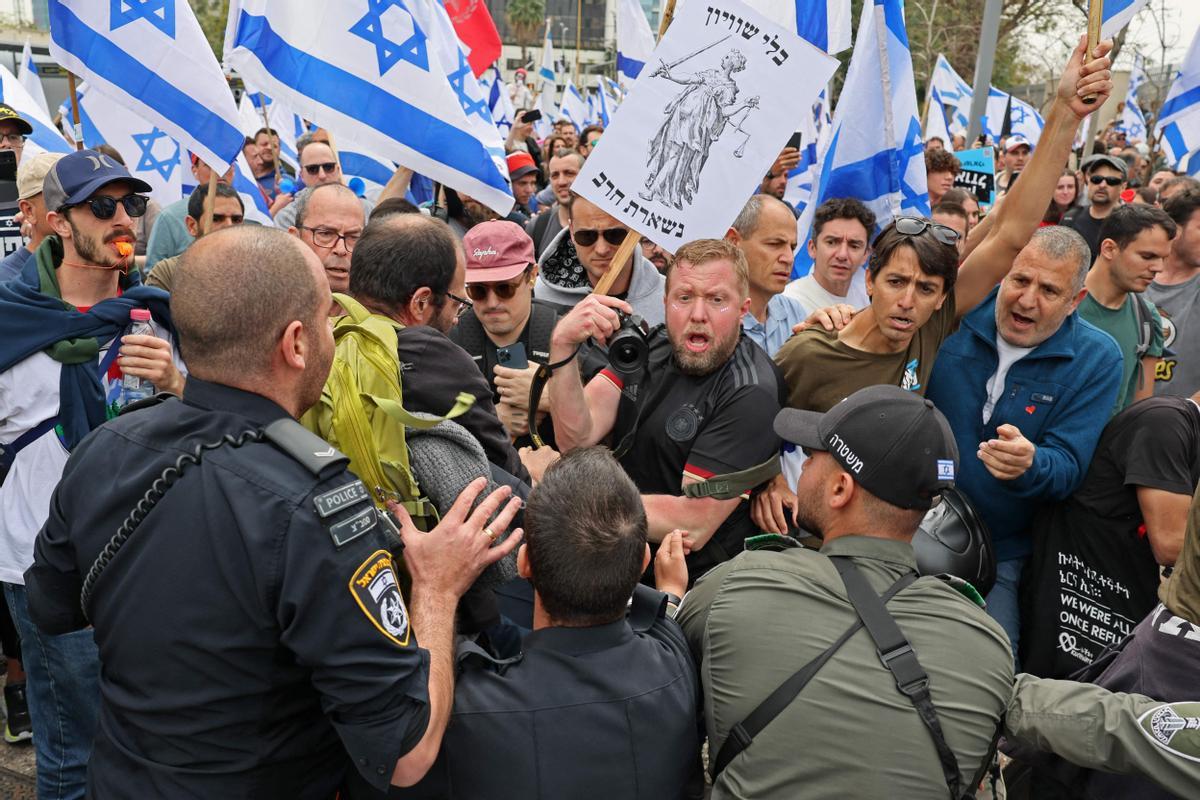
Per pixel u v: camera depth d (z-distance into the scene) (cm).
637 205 303
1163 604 211
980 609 201
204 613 162
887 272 295
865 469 200
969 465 329
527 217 849
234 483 162
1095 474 309
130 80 384
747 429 276
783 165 803
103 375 296
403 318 237
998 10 985
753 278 409
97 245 289
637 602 203
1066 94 295
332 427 191
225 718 166
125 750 173
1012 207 307
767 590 198
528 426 328
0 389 285
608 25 5572
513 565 216
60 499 181
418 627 179
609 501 183
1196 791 184
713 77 299
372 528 167
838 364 315
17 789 336
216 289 166
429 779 180
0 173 387
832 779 181
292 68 431
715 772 198
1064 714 191
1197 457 294
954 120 1409
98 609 173
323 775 181
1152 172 1530
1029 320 313
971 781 186
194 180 679
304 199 475
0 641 384
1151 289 531
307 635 159
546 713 180
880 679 185
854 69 470
